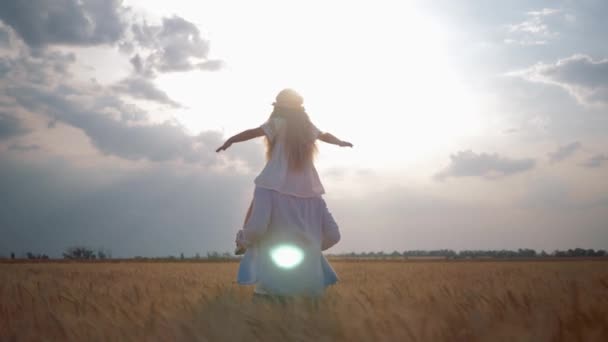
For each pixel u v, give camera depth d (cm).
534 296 393
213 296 449
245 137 574
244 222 584
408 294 458
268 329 280
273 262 557
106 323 310
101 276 1121
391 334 254
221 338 277
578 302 269
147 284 720
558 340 231
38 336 288
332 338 262
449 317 263
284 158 570
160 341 272
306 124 583
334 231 587
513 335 235
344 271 1537
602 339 230
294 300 366
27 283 710
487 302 329
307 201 579
